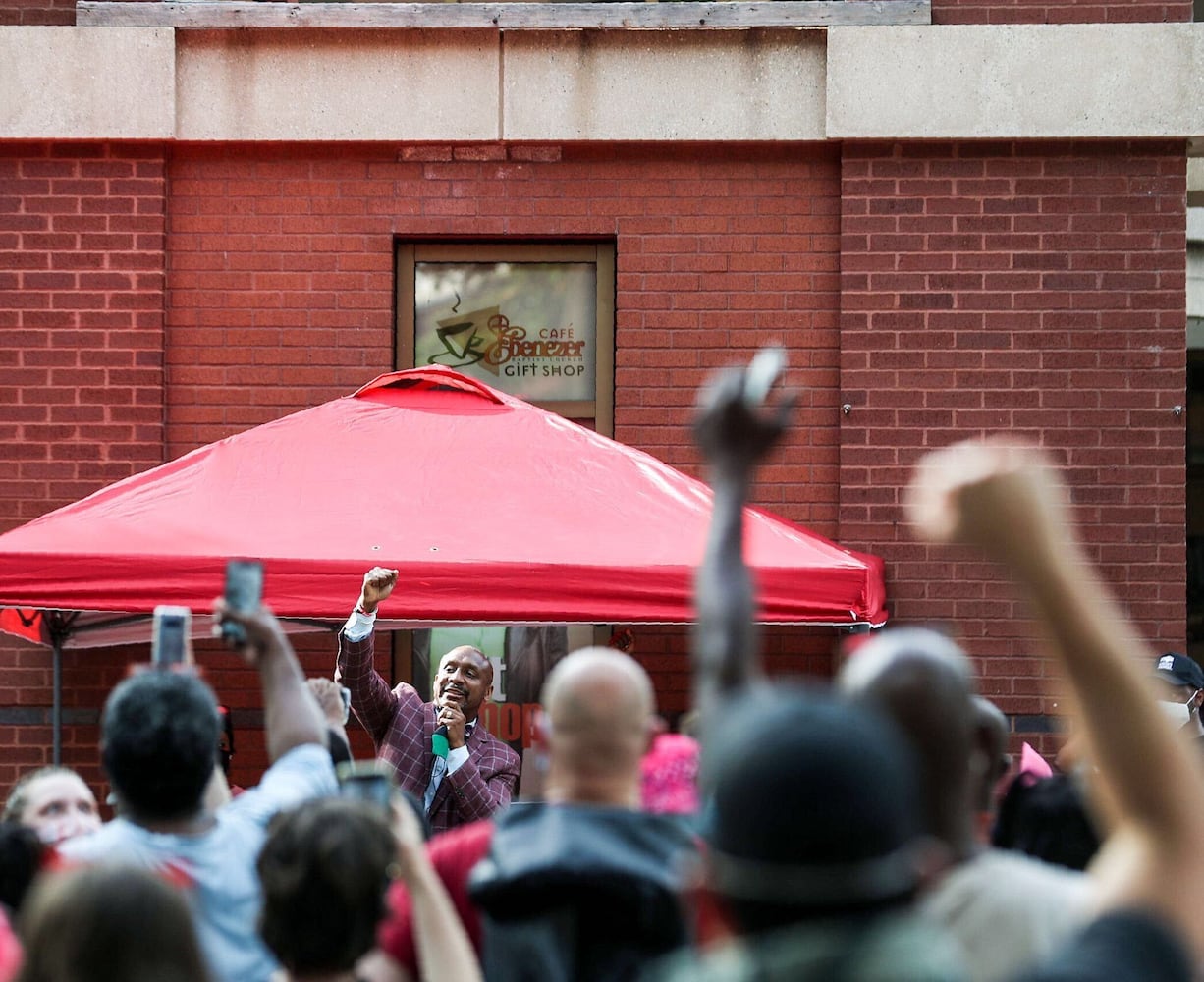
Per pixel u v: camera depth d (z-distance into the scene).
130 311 19.75
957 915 4.95
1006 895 4.95
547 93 19.86
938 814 5.06
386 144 20.05
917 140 19.66
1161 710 3.36
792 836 3.14
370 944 6.37
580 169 20.05
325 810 6.44
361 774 6.91
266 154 20.05
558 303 20.45
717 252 19.95
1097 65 19.48
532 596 14.20
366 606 13.97
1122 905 3.30
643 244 19.98
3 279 19.80
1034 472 3.35
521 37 19.89
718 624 4.60
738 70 19.81
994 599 19.31
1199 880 3.31
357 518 14.72
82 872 4.81
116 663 19.41
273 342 19.92
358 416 16.58
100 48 19.75
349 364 19.91
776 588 14.41
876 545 19.45
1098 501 19.41
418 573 14.20
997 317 19.58
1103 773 3.43
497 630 20.25
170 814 7.45
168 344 19.92
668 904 6.25
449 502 15.02
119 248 19.80
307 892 6.26
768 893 3.14
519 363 20.39
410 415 16.64
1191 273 22.58
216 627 8.34
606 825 6.46
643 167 20.03
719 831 3.24
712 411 4.78
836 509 19.72
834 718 3.26
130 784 7.41
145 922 4.69
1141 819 3.37
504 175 20.05
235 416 19.89
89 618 17.62
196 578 14.06
